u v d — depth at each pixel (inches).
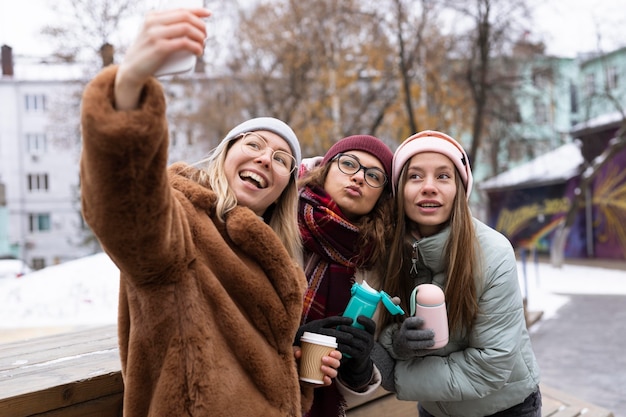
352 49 676.1
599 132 734.5
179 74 39.1
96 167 38.6
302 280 57.8
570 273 611.8
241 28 723.4
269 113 741.3
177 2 39.9
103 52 550.0
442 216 72.0
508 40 594.9
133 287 46.4
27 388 60.6
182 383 45.3
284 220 66.2
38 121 1348.4
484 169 1087.0
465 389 69.1
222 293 49.1
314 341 59.6
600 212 746.8
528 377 72.6
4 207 1316.4
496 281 69.7
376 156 75.5
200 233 51.6
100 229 40.7
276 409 51.1
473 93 599.5
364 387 67.3
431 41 621.0
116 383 69.3
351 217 76.4
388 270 74.2
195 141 893.2
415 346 65.2
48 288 262.1
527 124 748.6
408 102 609.9
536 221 868.0
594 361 239.1
